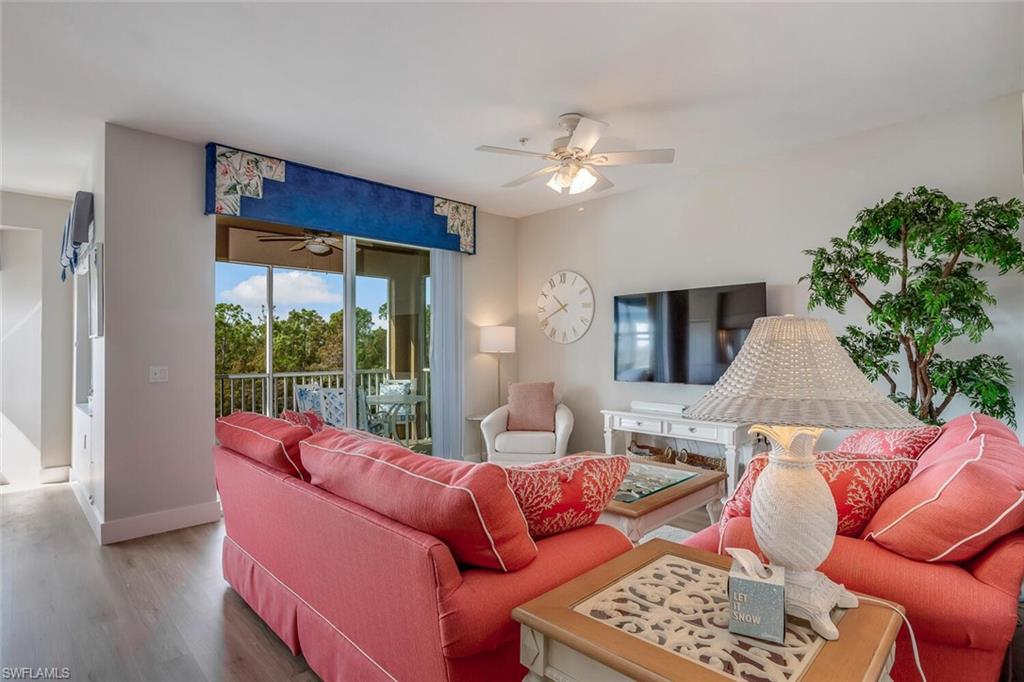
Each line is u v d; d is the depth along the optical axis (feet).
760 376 3.98
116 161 11.09
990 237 8.74
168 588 8.80
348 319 15.46
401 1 7.16
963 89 9.77
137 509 11.22
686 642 3.54
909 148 11.09
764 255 13.26
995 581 4.18
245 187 12.66
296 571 6.38
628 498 8.41
